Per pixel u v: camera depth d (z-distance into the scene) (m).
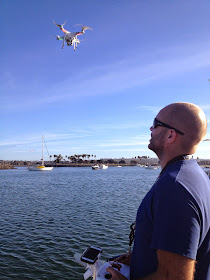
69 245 12.40
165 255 1.44
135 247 1.78
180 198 1.50
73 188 45.69
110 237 13.56
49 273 9.41
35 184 58.00
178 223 1.44
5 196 34.50
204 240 1.58
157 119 1.92
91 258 2.07
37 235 14.19
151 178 78.25
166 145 1.86
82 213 20.56
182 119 1.79
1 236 14.03
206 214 1.55
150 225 1.64
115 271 1.91
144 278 1.65
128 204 24.92
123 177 86.25
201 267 1.62
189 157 1.81
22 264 10.20
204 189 1.63
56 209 22.89
